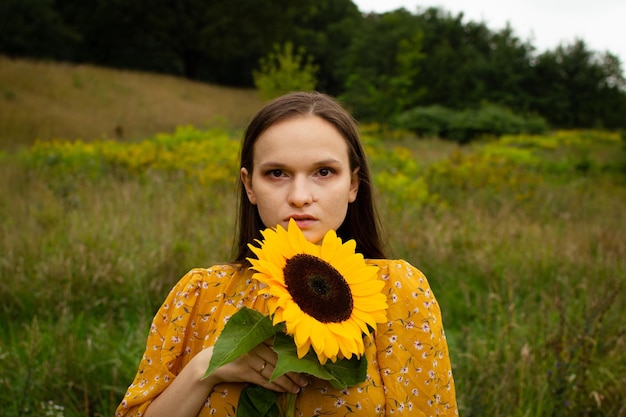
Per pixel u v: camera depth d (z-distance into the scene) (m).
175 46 47.88
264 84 25.70
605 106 38.44
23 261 4.97
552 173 14.74
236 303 1.42
